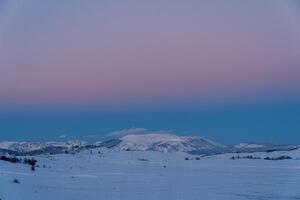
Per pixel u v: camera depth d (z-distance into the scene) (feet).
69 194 124.36
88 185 152.25
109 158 466.70
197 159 493.36
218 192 146.61
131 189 148.05
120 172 239.30
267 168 305.94
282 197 136.15
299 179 198.70
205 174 234.58
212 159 492.95
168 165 357.61
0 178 139.44
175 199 128.36
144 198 128.16
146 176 211.82
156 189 151.12
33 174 174.81
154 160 469.57
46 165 252.01
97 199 120.47
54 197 116.37
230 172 255.70
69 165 282.77
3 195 108.78
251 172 252.83
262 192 148.15
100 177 193.26
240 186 165.27
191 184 171.94
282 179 200.44
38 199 110.63
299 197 136.26
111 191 139.23
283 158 425.28
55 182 152.35
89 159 431.84
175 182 179.73
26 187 128.36
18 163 220.23
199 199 130.21
